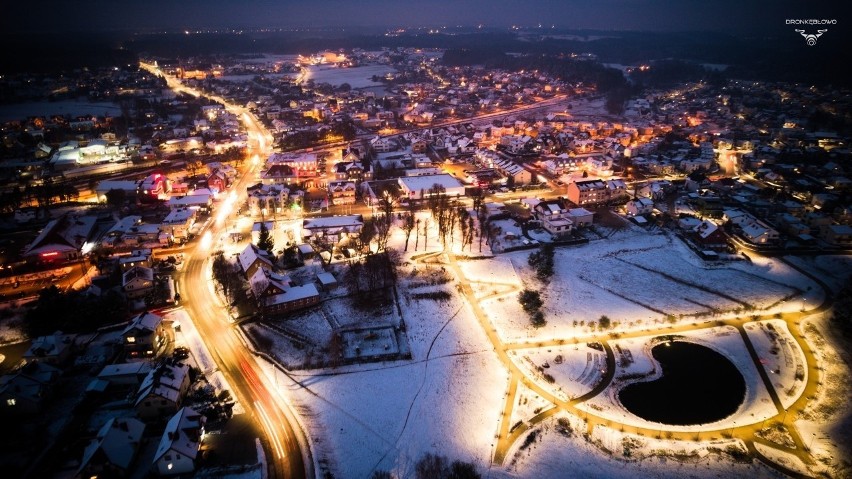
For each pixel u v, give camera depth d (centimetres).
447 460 8162
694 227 16688
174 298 12381
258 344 10881
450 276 13888
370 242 15425
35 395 8706
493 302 12775
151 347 10219
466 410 9288
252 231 16062
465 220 16850
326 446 8350
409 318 12031
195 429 7950
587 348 11069
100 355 10231
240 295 12562
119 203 18562
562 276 14038
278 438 8431
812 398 9638
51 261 14175
